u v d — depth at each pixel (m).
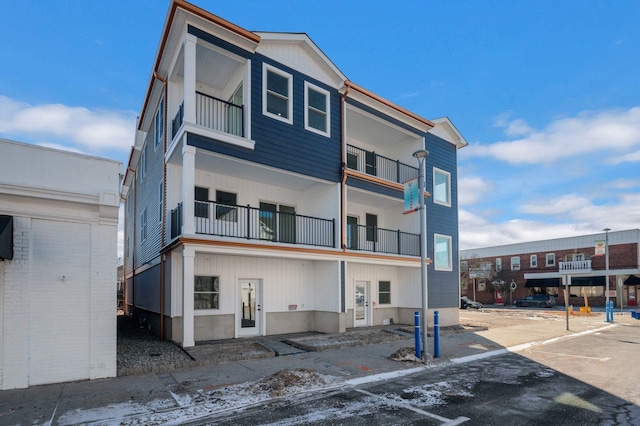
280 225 14.55
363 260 14.75
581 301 37.72
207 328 12.27
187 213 10.73
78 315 7.54
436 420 5.68
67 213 7.55
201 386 7.23
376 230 17.98
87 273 7.69
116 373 7.90
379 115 16.30
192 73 11.16
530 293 41.09
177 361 8.86
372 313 16.80
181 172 12.80
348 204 17.17
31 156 7.27
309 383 7.45
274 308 13.76
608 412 6.04
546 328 17.62
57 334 7.33
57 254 7.43
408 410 6.12
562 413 6.00
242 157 11.94
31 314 7.11
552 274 38.94
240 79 13.00
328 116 14.46
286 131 13.11
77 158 7.68
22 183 7.09
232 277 12.94
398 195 16.55
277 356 10.20
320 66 14.48
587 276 37.12
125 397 6.55
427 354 9.73
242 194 13.72
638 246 34.31
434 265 17.77
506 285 42.75
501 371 8.86
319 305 14.49
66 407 6.04
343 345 11.66
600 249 28.42
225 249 11.27
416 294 17.22
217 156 11.60
